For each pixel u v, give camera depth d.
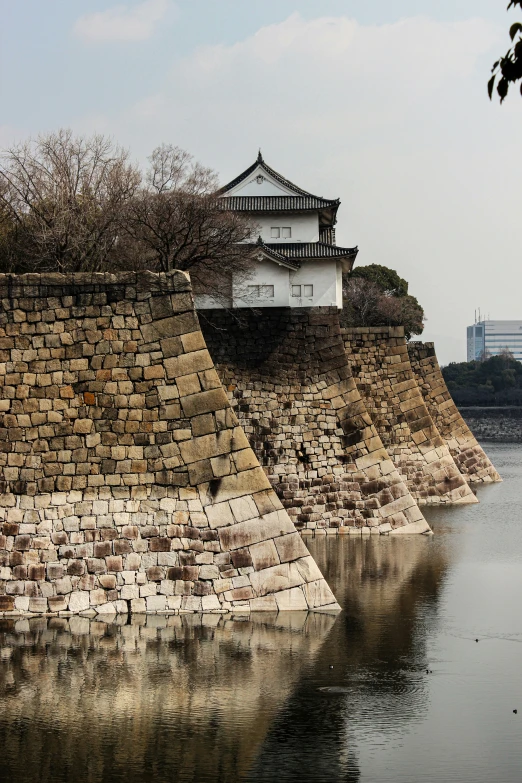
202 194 53.12
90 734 18.89
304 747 18.41
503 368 193.12
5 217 46.50
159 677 21.78
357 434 42.56
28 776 17.19
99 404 25.78
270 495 25.92
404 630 25.88
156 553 25.44
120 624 24.91
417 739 18.84
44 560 25.27
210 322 42.53
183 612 25.33
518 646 24.53
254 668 22.48
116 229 48.84
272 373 42.56
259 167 70.62
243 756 18.00
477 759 17.88
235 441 25.89
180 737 18.77
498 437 151.62
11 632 24.44
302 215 69.44
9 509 25.39
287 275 63.66
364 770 17.47
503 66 13.44
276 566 25.83
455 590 30.92
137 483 25.66
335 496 42.28
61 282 25.92
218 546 25.62
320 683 21.62
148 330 26.00
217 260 53.75
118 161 51.97
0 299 25.84
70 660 22.73
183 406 25.86
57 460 25.59
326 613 25.81
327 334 42.91
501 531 44.12
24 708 20.08
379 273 124.38
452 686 21.59
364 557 36.97
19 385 25.70
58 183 47.75
